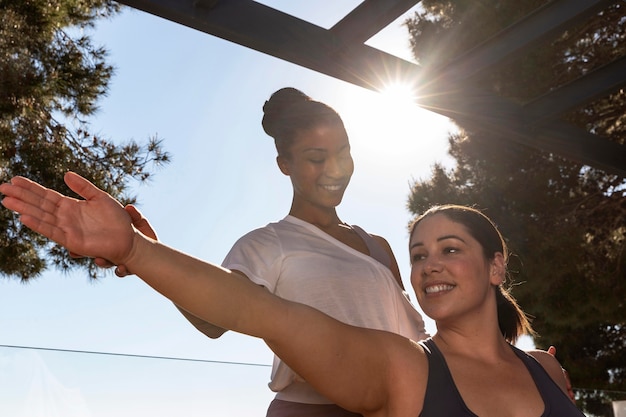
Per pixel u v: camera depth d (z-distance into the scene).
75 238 1.26
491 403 1.61
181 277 1.34
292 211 2.14
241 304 1.40
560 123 4.32
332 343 1.49
